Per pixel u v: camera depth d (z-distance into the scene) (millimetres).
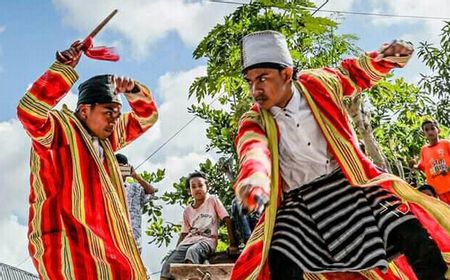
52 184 4551
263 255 3688
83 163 4598
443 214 3600
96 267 4375
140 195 8445
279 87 3807
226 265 7758
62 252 4391
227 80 12633
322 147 3834
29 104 4395
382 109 15477
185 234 8727
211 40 12711
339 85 3941
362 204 3750
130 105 5074
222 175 14984
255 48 3830
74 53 4430
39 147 4555
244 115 3865
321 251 3707
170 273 7711
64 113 4703
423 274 3527
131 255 4574
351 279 3885
